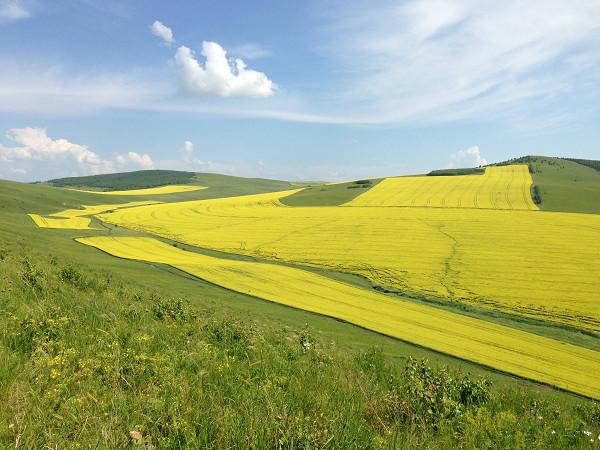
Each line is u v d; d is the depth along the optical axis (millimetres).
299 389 6645
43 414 4586
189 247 77750
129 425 4699
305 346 11398
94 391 5445
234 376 6965
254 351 9383
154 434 4680
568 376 26531
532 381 25203
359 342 26766
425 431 5965
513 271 56844
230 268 55719
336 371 8938
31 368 5793
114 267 47438
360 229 88312
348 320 35562
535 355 30359
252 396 5914
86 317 10023
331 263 63469
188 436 4590
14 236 50219
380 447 5000
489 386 10125
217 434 4680
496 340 33375
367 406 6629
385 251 69750
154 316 13125
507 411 7820
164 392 5754
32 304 10484
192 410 5156
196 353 7801
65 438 4262
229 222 106500
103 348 7379
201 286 43656
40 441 4156
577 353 31516
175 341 9055
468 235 79000
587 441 6965
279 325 25500
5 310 8969
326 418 5367
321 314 36969
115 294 18672
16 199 134500
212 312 22828
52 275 18250
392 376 9453
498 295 47406
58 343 7129
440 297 46844
